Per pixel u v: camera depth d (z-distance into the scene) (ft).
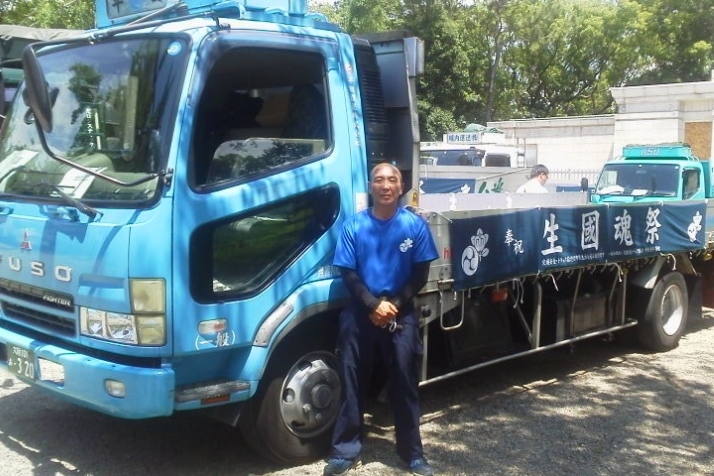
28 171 16.19
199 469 16.49
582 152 90.43
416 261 16.01
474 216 18.99
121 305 13.71
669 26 109.70
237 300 14.84
